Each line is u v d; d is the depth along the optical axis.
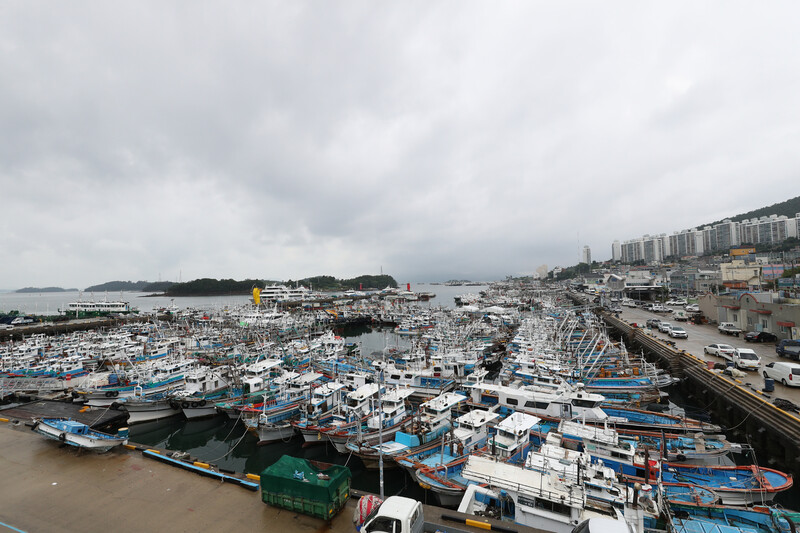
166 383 43.31
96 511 16.48
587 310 97.19
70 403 38.50
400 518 12.34
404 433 29.33
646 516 17.69
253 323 99.75
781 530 18.03
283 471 16.50
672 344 54.72
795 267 90.00
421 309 136.50
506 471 19.80
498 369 62.06
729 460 26.70
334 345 65.31
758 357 41.66
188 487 18.45
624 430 29.52
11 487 18.52
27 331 96.56
